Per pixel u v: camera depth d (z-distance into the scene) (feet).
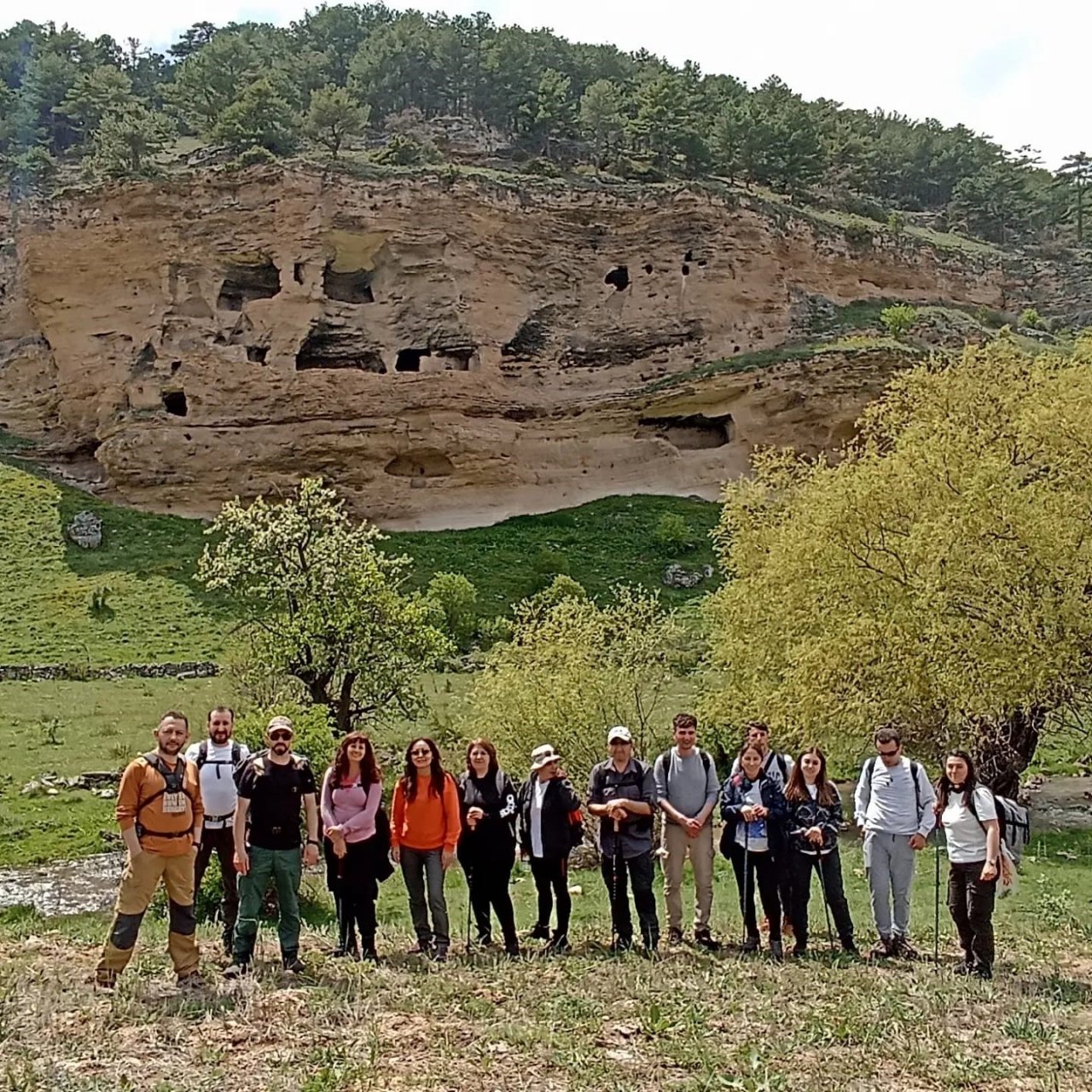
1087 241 286.46
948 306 202.18
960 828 32.24
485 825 34.27
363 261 165.68
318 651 77.82
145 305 161.27
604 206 175.63
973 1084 22.41
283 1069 22.29
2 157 228.02
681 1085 21.80
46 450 162.81
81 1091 20.68
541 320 171.32
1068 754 82.89
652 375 172.14
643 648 66.49
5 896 50.75
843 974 30.86
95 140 241.14
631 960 32.07
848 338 168.35
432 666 84.17
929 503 60.59
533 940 35.83
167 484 150.51
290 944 30.55
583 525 152.76
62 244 161.48
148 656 108.47
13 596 123.13
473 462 158.30
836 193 274.77
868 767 35.58
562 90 260.62
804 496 71.10
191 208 161.68
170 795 28.60
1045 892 47.21
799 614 64.39
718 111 270.05
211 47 302.86
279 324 159.33
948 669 55.16
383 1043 24.08
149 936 37.14
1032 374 66.74
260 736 56.03
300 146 236.63
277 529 82.17
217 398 154.30
